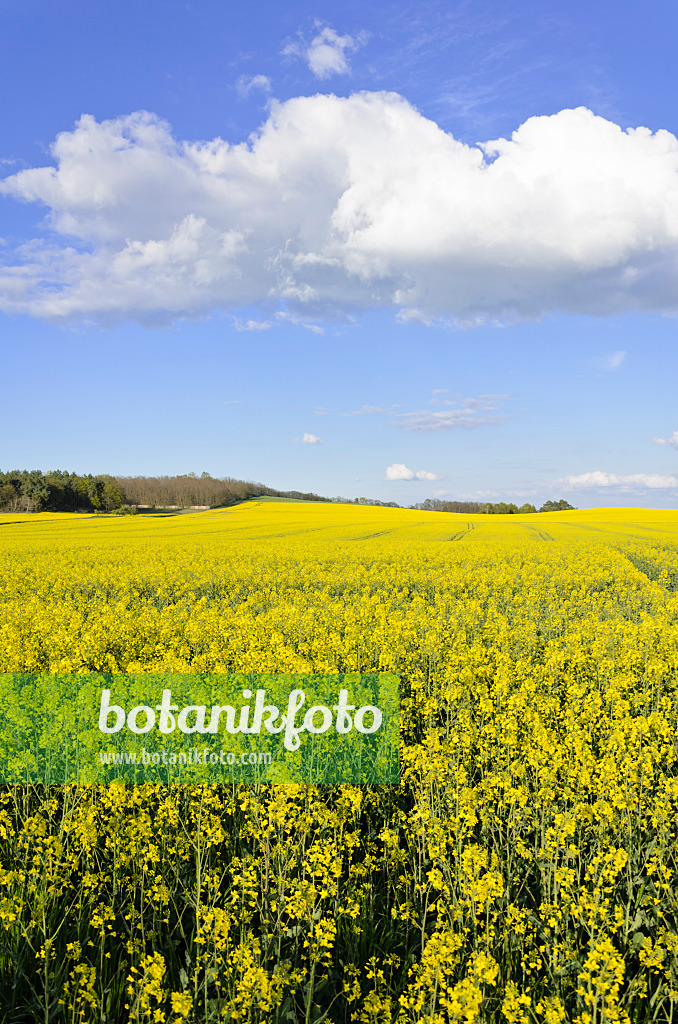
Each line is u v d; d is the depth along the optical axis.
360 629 13.09
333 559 30.22
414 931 4.73
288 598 19.52
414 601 17.73
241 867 4.91
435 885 4.47
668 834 5.14
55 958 4.18
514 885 5.06
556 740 6.72
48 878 4.52
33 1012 3.87
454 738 6.71
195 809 5.58
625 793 5.30
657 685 9.23
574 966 4.00
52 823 5.58
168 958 4.39
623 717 7.71
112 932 4.49
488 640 13.07
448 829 5.17
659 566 27.64
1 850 5.38
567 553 31.44
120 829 4.89
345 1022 3.94
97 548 37.59
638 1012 3.91
